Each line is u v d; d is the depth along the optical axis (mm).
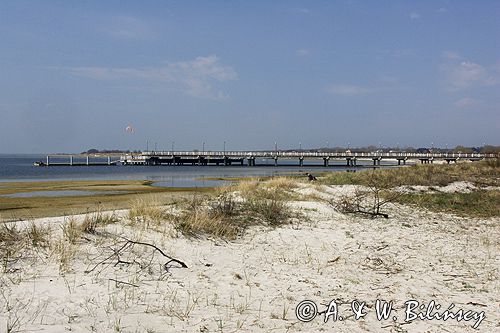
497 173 38844
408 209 20688
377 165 111875
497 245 12789
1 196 26609
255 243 11508
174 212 12984
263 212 14664
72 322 5910
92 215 11414
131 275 8148
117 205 20625
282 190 21672
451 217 18938
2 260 7984
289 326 6230
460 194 27062
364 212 17766
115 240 9617
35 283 7242
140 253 9227
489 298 7789
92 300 6793
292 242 11945
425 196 25078
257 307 6977
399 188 28453
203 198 16219
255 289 7910
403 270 9672
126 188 34062
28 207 19953
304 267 9664
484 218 18828
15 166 107000
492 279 9062
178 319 6266
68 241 9188
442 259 10820
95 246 9211
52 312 6195
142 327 5891
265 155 113125
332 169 90875
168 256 9055
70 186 36188
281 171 79000
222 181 45625
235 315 6551
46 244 8953
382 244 12328
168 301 7016
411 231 14758
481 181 33312
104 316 6195
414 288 8297
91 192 30000
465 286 8508
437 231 15133
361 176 34906
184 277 8414
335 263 10117
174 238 10617
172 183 41688
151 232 10703
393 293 7973
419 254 11297
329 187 26812
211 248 10461
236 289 7844
